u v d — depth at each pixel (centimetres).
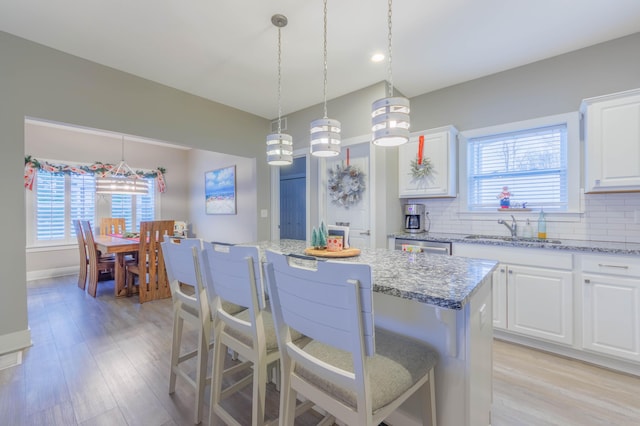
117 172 475
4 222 242
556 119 280
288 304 106
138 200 609
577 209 270
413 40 256
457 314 116
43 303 364
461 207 335
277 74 318
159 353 239
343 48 269
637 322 202
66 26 238
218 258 143
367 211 351
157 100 337
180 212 671
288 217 503
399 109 164
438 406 123
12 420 162
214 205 591
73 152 524
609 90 256
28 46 255
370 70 308
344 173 373
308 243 255
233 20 231
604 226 258
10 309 243
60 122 272
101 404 176
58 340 262
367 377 88
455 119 339
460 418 117
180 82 337
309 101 392
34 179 488
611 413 168
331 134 193
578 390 189
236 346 144
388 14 207
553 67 282
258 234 452
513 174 309
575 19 228
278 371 191
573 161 272
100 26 238
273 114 443
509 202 309
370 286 83
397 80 329
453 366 119
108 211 569
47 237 503
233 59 289
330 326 92
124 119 312
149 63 296
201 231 638
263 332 130
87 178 545
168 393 187
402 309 134
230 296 140
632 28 239
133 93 318
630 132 220
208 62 294
